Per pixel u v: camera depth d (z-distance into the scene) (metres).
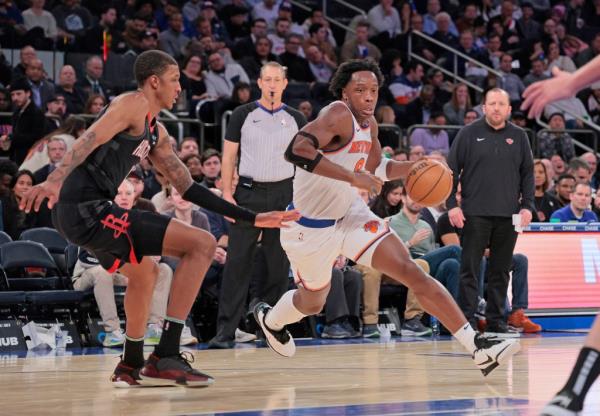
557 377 5.80
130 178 9.11
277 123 8.59
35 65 12.92
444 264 10.05
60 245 9.68
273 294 8.77
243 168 8.59
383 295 10.08
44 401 4.86
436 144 13.91
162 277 8.93
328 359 7.21
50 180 4.80
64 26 15.05
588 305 10.68
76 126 10.56
